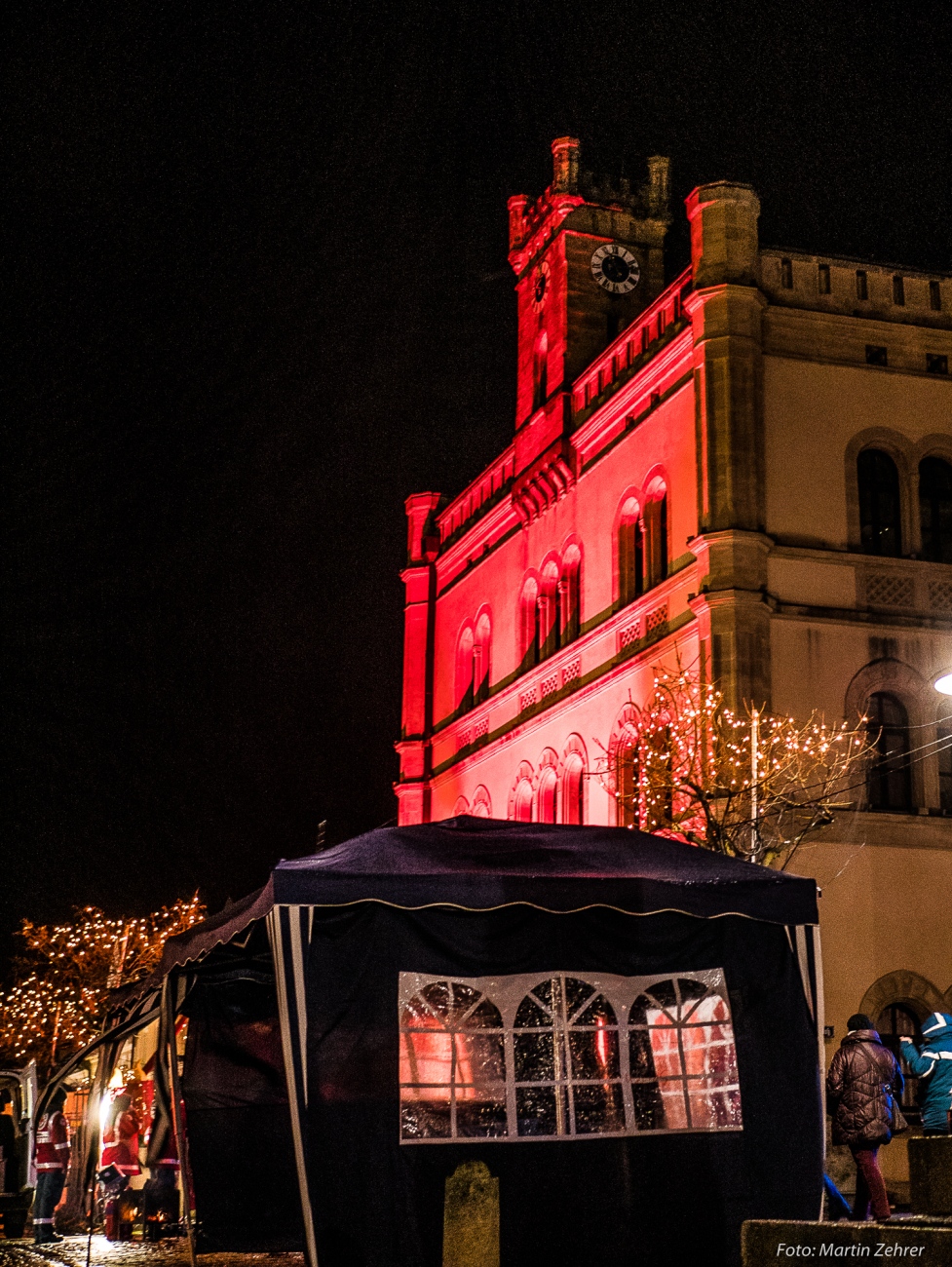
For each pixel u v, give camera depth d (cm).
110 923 5241
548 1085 1241
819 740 2672
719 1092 1276
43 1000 5241
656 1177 1240
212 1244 1589
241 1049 1667
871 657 2817
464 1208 1055
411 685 4697
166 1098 1524
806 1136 1274
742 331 2916
